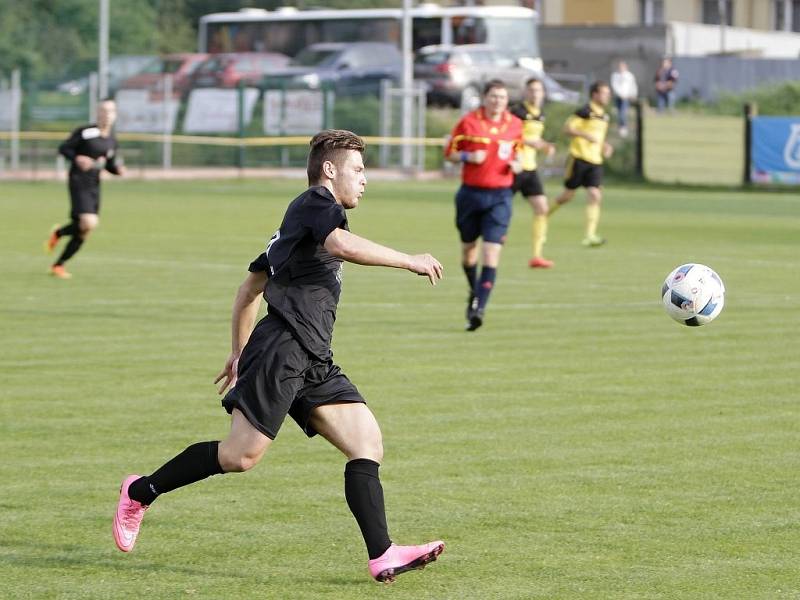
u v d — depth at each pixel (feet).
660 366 105.09
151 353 110.22
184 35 613.93
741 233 231.50
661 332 122.42
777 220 261.24
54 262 177.88
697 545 59.52
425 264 52.65
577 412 87.92
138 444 78.64
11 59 531.50
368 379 98.94
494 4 622.13
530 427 83.46
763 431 82.43
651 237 223.30
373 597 52.75
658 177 383.24
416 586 54.08
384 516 54.19
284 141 408.67
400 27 460.55
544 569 56.24
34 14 561.43
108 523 62.90
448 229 229.45
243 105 412.98
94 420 84.99
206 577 55.31
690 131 375.25
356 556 58.29
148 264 176.14
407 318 131.13
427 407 89.25
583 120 199.41
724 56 497.05
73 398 91.86
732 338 118.93
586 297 146.92
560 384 97.50
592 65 508.12
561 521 63.21
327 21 474.08
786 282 160.86
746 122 360.69
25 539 60.39
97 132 158.71
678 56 488.44
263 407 53.57
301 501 67.00
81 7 567.18
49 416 86.07
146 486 55.67
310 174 55.26
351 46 452.76
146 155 422.41
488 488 69.05
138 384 96.99
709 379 99.71
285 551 58.95
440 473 72.08
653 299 145.28
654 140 383.24
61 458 75.20
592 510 65.05
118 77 445.78
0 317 129.70
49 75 486.79
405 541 60.18
